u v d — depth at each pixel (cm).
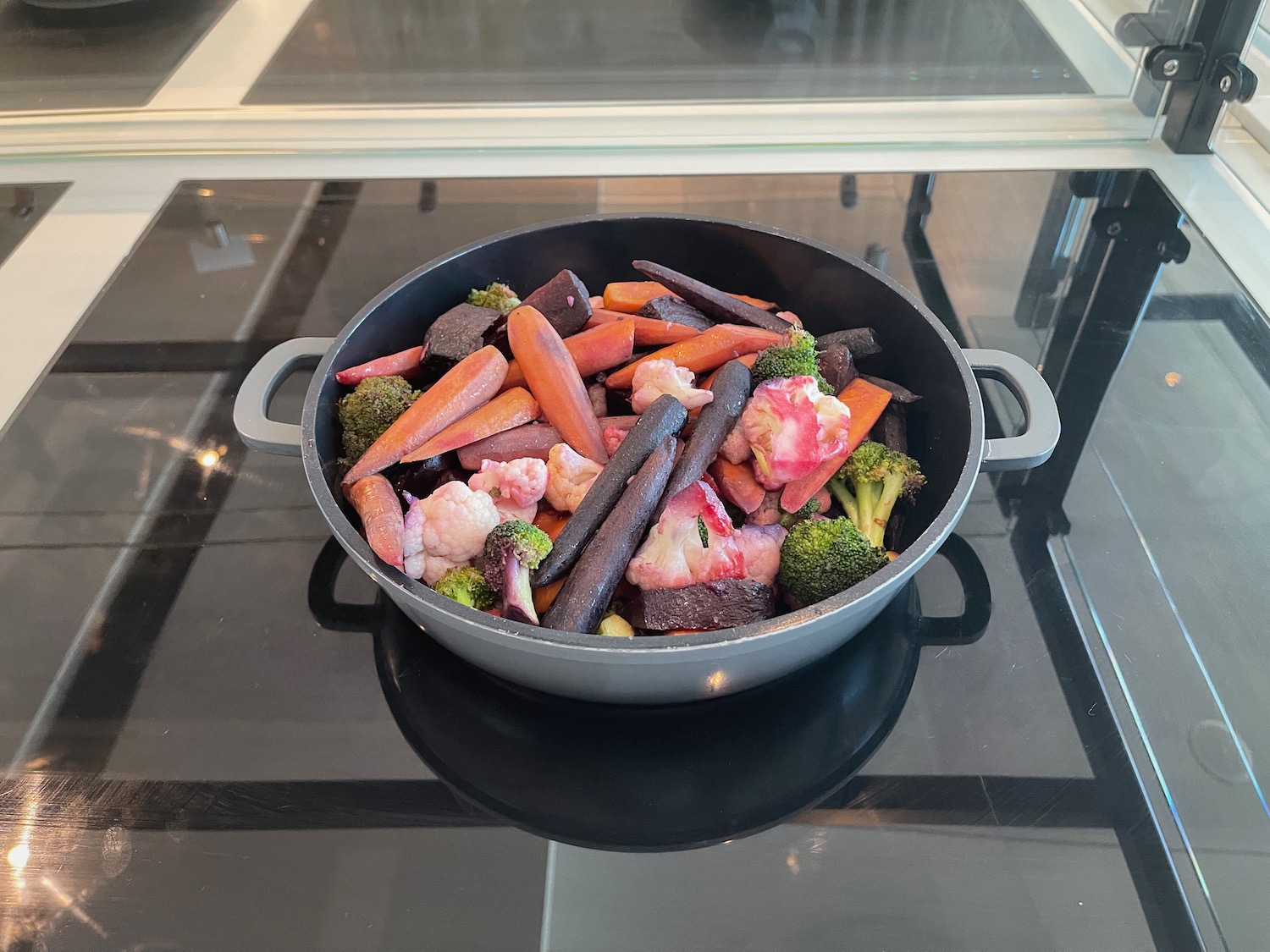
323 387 83
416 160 135
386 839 68
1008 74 139
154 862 67
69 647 81
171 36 148
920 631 81
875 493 86
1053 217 123
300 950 62
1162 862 66
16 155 133
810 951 62
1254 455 94
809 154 134
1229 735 73
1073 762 72
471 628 63
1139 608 82
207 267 120
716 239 102
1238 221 122
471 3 152
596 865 67
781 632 61
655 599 73
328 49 146
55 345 109
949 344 84
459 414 87
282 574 86
